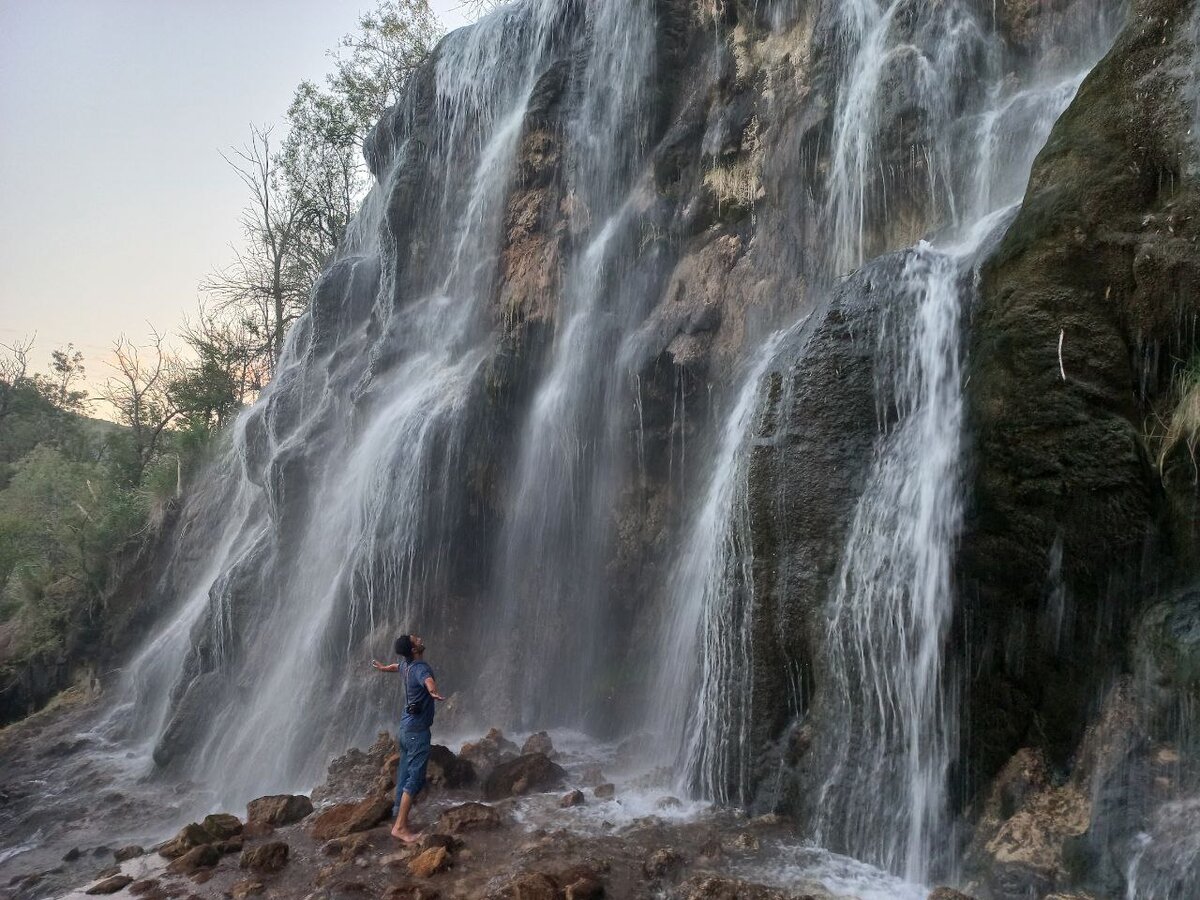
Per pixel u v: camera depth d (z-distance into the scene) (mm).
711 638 7969
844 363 7211
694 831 6758
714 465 9977
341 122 31547
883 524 6602
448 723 11758
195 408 32938
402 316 17172
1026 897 4980
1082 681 5445
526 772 8273
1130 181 5652
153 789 14320
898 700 6273
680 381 11094
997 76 9094
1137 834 4695
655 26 13328
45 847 11664
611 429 11828
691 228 12078
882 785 6223
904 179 9383
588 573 11914
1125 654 5258
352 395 16766
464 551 12977
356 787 8898
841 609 6730
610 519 11758
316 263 33531
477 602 12961
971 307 6391
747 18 12312
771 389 7691
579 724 11406
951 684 6008
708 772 7648
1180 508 5133
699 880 5676
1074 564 5469
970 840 5660
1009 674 5809
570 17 15898
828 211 10359
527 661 12062
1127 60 5895
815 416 7238
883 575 6480
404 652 7746
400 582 12984
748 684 7363
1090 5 8500
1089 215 5723
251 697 15102
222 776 13984
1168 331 5352
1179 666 4789
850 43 10570
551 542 12305
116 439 34188
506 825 7180
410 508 12992
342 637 13695
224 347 33750
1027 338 5734
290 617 15617
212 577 21094
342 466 16375
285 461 16906
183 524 23250
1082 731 5410
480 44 17797
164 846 7961
